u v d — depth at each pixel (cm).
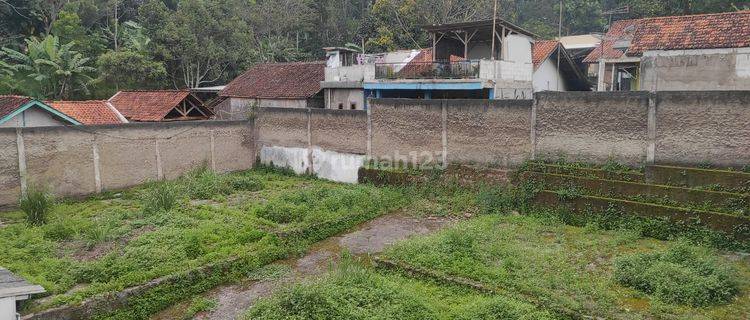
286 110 2075
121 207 1523
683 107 1259
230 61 3709
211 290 988
